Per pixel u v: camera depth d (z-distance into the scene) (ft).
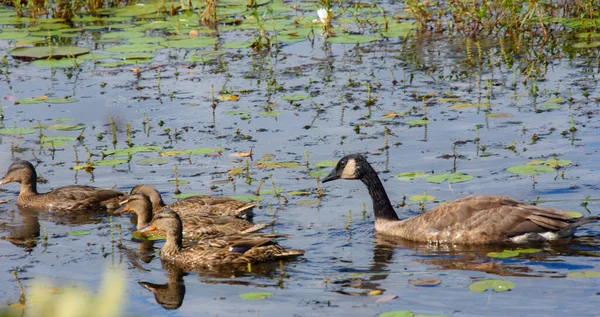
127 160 58.70
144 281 40.81
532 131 61.05
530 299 36.09
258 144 61.05
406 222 46.55
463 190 51.49
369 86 70.54
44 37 89.92
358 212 49.90
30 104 71.05
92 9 102.17
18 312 36.14
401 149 58.85
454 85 73.05
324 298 37.40
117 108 70.03
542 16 88.02
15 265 43.16
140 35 91.35
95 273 41.93
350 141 60.80
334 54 84.23
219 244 43.55
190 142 62.03
